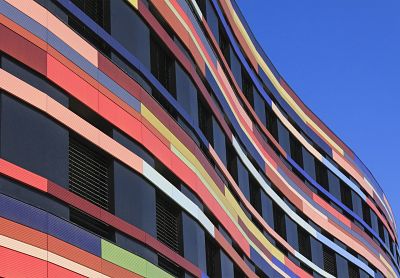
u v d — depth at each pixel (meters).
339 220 63.69
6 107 23.31
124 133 28.67
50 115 24.81
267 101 54.53
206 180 36.28
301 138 60.09
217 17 45.19
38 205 23.69
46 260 23.39
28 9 24.86
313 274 56.97
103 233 26.95
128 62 30.28
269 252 48.97
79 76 26.66
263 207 49.28
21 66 24.22
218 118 41.00
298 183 57.53
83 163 26.56
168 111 34.00
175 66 34.97
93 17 29.20
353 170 68.62
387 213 78.88
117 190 27.66
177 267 31.98
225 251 38.62
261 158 50.50
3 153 22.88
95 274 25.45
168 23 34.56
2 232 22.08
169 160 31.94
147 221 29.25
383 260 73.25
